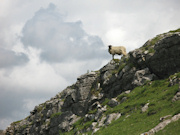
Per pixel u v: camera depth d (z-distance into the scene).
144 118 59.88
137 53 92.56
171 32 94.81
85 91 115.50
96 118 87.25
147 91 76.12
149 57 85.69
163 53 80.50
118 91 98.44
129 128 57.75
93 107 103.69
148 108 63.66
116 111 77.31
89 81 116.38
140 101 72.31
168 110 55.19
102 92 106.06
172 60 78.31
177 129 39.59
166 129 41.62
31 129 159.50
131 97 80.38
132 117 65.12
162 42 80.62
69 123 112.56
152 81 81.88
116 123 68.44
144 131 48.66
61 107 130.38
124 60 102.12
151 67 85.50
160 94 67.88
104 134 63.72
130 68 94.56
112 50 110.88
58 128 122.19
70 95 122.88
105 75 106.81
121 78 97.25
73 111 120.12
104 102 96.25
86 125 88.50
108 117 76.31
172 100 58.78
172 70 79.06
